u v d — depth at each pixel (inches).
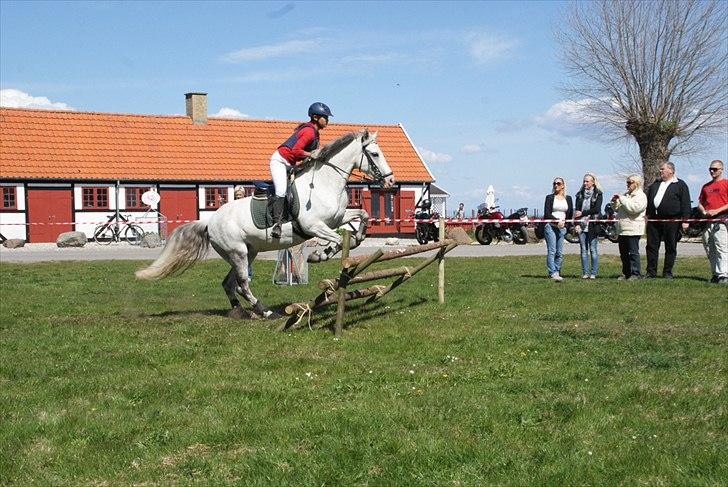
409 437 246.5
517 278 711.7
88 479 225.1
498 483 212.4
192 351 383.6
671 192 681.0
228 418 272.4
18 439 256.8
